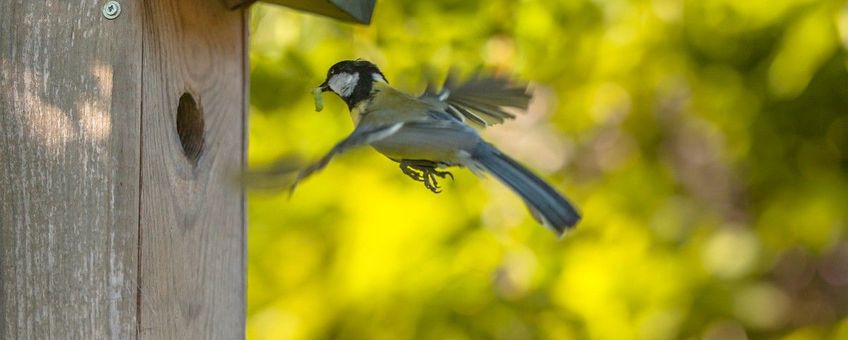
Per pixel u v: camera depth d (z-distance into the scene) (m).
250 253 10.70
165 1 6.81
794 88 11.24
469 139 6.50
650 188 12.32
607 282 11.34
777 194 12.79
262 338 10.74
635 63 11.79
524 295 11.05
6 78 6.62
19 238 6.54
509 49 10.91
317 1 7.53
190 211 6.89
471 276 10.78
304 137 10.52
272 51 10.45
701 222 12.59
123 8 6.57
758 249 12.72
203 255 6.99
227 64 7.35
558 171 11.95
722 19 11.63
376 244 10.66
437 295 10.65
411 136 6.50
